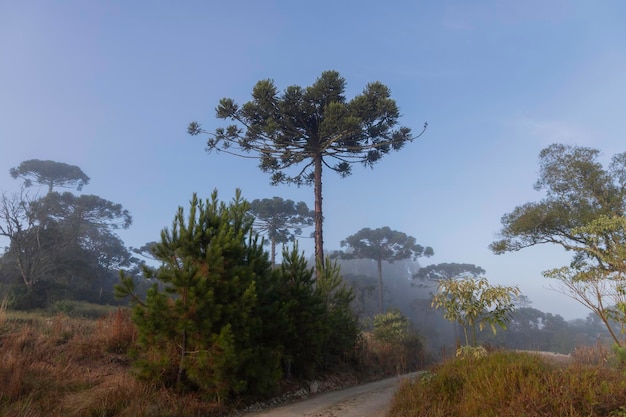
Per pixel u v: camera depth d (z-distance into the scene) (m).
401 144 22.64
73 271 36.06
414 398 7.26
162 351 8.99
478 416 5.70
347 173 24.34
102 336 10.77
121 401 7.64
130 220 59.84
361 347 17.69
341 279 16.27
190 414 8.05
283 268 12.99
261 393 10.00
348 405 9.35
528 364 6.91
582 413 5.10
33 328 11.08
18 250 30.95
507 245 28.83
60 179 67.56
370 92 20.80
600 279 9.26
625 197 24.70
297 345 12.10
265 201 51.41
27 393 7.52
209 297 8.63
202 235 9.61
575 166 26.23
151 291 8.72
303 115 21.98
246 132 22.16
